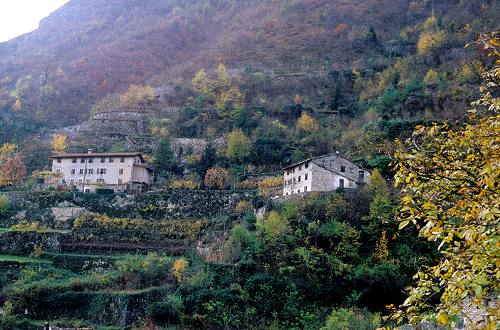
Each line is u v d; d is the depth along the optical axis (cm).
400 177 1766
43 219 9188
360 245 6631
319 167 8256
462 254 1496
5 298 6869
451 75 12962
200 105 15212
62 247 8275
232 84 16600
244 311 6112
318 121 13312
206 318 6081
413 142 1936
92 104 17788
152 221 8906
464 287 1376
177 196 9425
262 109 14312
